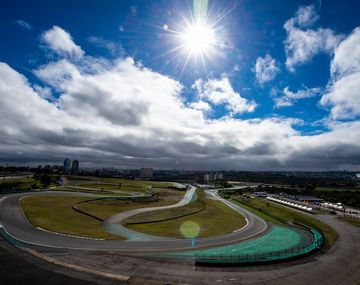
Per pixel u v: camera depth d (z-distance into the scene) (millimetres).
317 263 36250
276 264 34844
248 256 37938
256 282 29078
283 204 114750
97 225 60031
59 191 115938
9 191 99562
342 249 43688
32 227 48281
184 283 27516
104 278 27109
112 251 37438
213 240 50406
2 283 24516
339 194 138750
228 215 87750
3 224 48875
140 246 41750
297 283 29672
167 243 45125
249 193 180375
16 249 34469
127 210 85812
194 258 35531
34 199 85375
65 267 29125
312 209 93062
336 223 67938
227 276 30000
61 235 44344
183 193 165625
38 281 25375
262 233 60531
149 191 157000
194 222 71312
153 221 69125
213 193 187125
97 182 186875
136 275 28484
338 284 30297
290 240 54000
